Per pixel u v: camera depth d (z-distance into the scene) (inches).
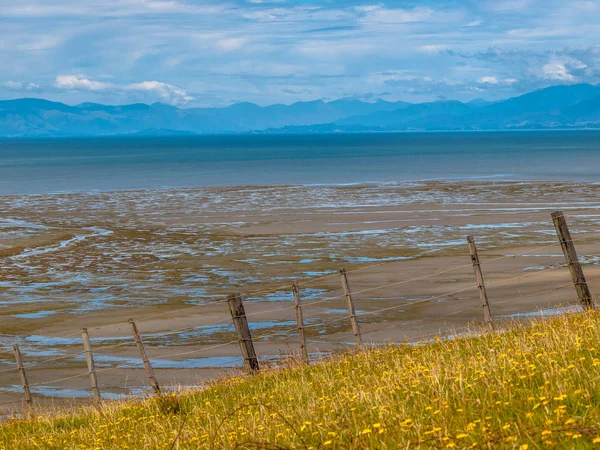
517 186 3868.1
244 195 3764.8
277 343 1117.7
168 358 1075.3
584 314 581.9
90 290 1635.1
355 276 1651.1
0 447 484.4
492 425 247.6
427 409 283.4
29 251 2187.5
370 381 424.8
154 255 2054.6
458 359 428.8
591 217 2536.9
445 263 1758.1
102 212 3137.3
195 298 1514.5
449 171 5364.2
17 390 959.0
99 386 941.8
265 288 1579.7
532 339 440.1
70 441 463.2
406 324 1184.8
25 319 1386.6
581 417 231.5
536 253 1829.5
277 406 408.8
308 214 2861.7
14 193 4178.2
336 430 290.7
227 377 676.1
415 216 2706.7
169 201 3545.8
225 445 314.8
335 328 1196.5
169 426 424.5
